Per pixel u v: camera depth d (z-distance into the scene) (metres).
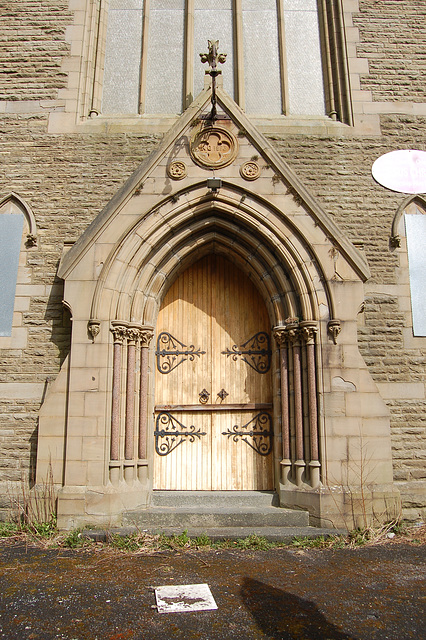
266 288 7.74
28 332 7.80
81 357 6.91
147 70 9.32
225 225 7.59
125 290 7.16
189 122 7.56
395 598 4.40
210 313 8.23
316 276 7.19
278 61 9.41
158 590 4.55
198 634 3.72
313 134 8.57
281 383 7.35
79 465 6.61
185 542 6.02
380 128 8.68
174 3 9.52
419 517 7.26
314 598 4.39
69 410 6.76
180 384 7.97
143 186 7.37
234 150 7.50
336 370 6.95
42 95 8.67
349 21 9.16
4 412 7.54
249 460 7.77
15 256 8.05
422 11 9.22
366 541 6.21
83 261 7.16
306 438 6.97
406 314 8.02
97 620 3.95
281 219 7.36
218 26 9.47
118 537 6.14
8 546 6.01
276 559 5.52
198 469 7.74
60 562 5.38
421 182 8.50
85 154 8.42
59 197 8.26
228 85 9.26
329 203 8.35
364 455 6.78
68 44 8.92
